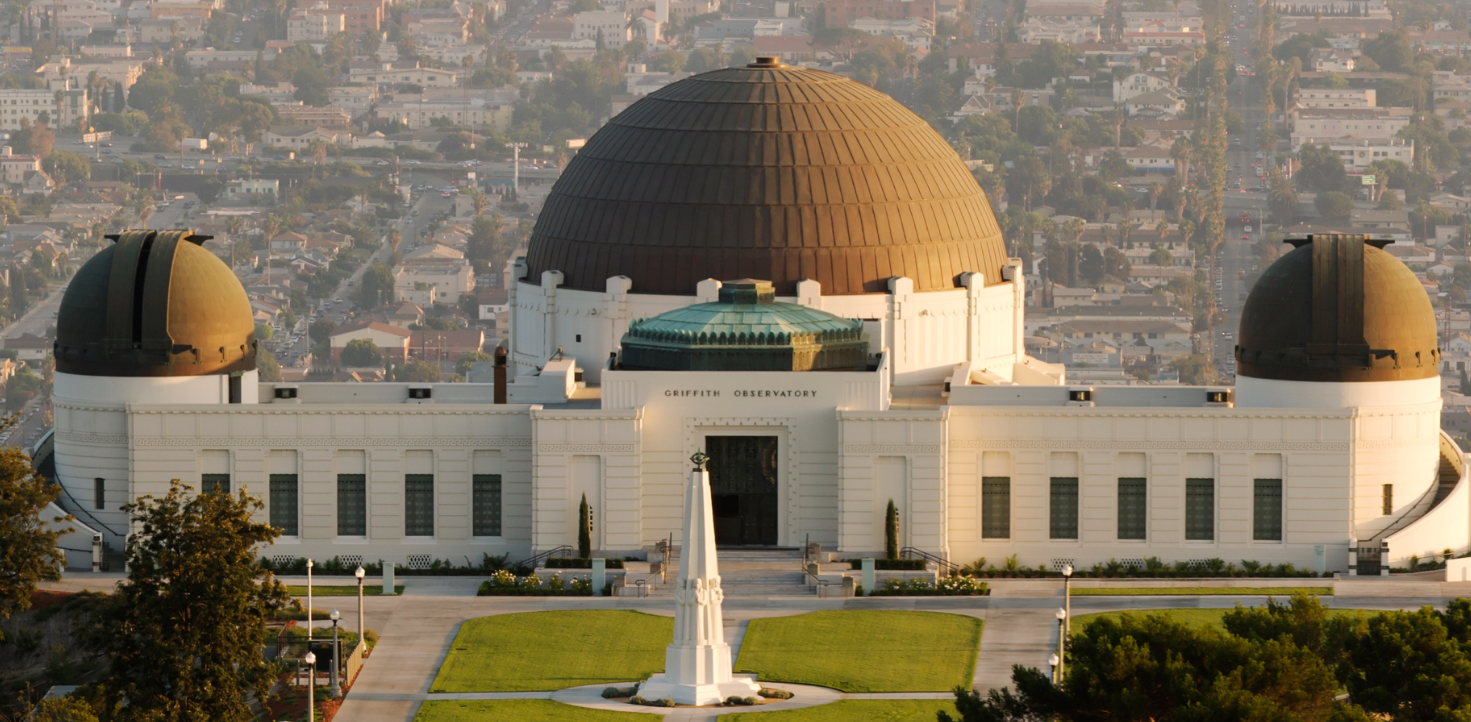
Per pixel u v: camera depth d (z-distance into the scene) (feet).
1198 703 525.75
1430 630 582.76
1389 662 581.53
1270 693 549.13
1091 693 546.26
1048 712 552.82
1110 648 548.72
